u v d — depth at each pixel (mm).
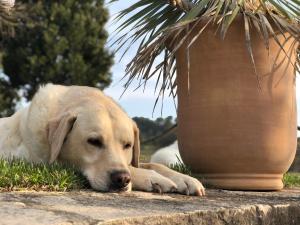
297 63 4062
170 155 5492
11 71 18641
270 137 3561
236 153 3551
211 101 3604
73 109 3336
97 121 3207
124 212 2234
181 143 3871
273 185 3648
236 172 3611
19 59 18312
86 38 18656
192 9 3594
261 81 3572
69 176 2969
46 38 18172
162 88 4066
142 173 3201
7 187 2719
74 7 18922
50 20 18484
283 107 3627
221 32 3375
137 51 3846
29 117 3516
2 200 2354
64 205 2318
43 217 1996
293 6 3758
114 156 3152
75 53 18422
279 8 3645
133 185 3176
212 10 3547
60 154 3381
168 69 3752
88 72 18531
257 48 3588
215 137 3590
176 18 4121
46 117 3434
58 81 18453
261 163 3574
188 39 3729
